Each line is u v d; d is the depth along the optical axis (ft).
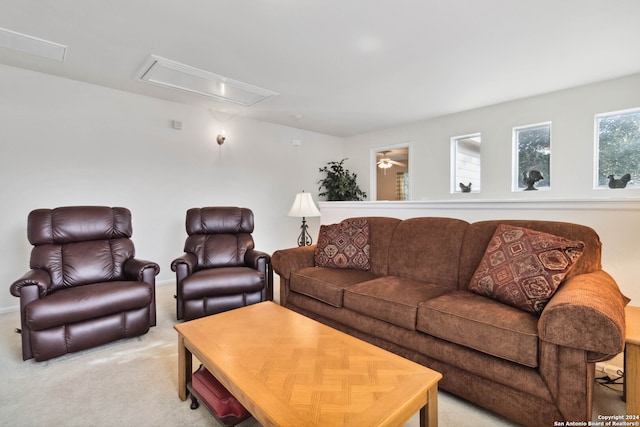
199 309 9.00
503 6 7.15
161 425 4.99
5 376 6.35
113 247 9.11
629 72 10.73
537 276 5.41
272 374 4.07
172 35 8.37
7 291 10.37
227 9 7.23
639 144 11.16
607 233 7.00
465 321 5.31
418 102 13.85
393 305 6.39
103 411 5.32
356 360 4.42
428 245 8.04
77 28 8.01
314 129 18.89
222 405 4.56
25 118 10.57
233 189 15.90
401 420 3.46
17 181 10.50
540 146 13.33
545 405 4.51
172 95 12.95
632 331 4.48
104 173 12.12
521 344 4.69
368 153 19.72
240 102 13.84
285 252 9.51
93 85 11.80
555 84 11.82
